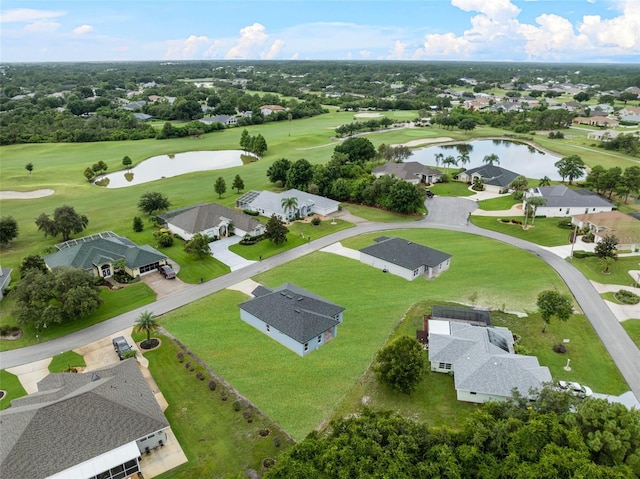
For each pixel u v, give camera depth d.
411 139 191.12
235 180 114.25
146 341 52.16
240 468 35.19
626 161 147.12
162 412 39.00
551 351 50.34
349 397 43.50
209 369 47.59
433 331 51.94
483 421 35.34
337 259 75.62
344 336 53.75
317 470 31.31
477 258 75.88
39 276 56.47
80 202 108.06
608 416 33.97
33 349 51.66
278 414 41.16
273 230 79.81
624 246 78.06
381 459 31.70
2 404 42.31
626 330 54.50
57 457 32.94
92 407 36.50
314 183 109.69
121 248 72.56
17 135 175.38
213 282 67.88
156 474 34.69
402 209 97.25
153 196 96.56
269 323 52.59
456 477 30.81
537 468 30.50
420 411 41.47
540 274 69.50
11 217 90.31
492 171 126.38
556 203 97.19
